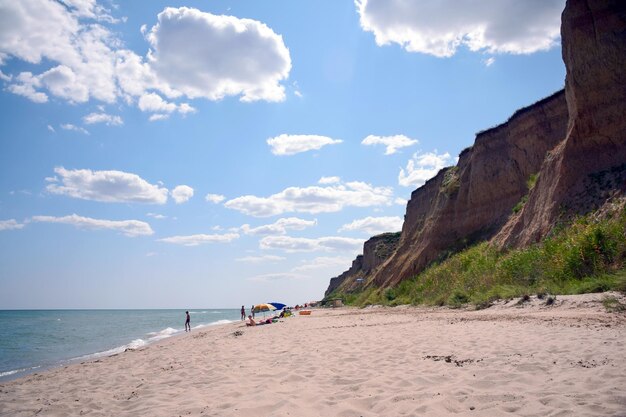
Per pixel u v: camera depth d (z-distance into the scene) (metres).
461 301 19.48
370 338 10.70
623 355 5.47
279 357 8.92
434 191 46.38
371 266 73.12
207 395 5.78
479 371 5.52
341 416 4.28
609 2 19.34
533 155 28.72
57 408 6.02
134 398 6.18
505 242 23.62
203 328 35.88
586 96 19.66
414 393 4.78
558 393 4.23
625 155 18.23
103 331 40.03
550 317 10.06
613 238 13.97
